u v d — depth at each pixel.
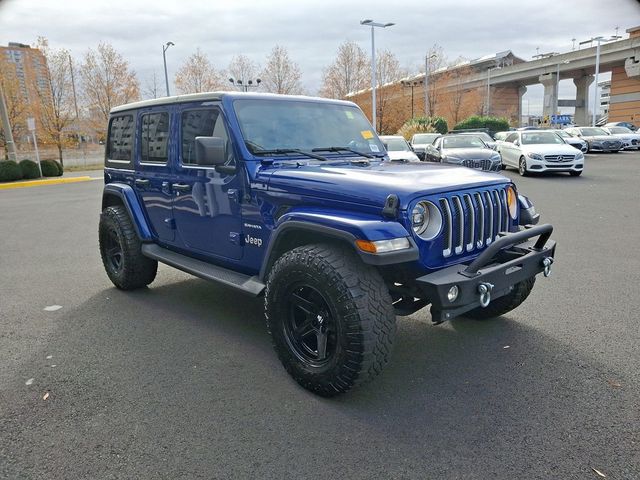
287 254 3.23
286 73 44.69
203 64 42.94
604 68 60.28
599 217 8.96
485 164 14.52
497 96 78.69
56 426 2.95
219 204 4.06
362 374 2.97
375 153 4.55
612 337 4.02
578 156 15.44
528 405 3.09
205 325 4.53
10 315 4.87
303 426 2.92
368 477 2.48
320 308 3.17
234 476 2.50
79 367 3.72
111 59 36.78
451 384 3.38
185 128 4.38
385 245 2.82
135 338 4.25
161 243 5.03
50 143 34.16
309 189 3.34
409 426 2.91
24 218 11.41
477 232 3.40
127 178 5.30
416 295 3.31
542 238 3.49
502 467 2.53
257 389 3.36
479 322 4.43
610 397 3.15
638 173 16.09
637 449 2.65
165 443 2.77
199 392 3.33
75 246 8.16
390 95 46.34
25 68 32.97
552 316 4.50
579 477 2.45
